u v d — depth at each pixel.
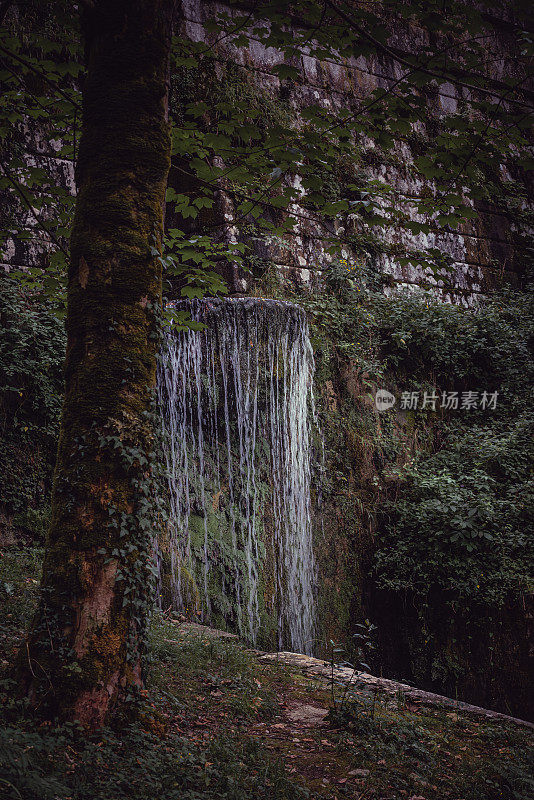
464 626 10.74
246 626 9.46
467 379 13.66
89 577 4.18
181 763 3.84
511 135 5.50
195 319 9.55
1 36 5.98
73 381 4.44
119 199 4.54
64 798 3.08
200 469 9.60
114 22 4.65
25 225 9.80
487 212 15.62
